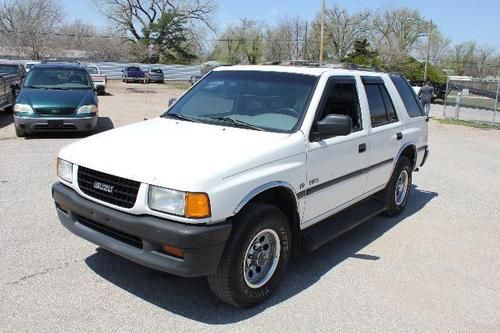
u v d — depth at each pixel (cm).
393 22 6519
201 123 438
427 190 784
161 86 4166
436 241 539
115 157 352
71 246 462
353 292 404
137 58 5828
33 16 5141
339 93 464
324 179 430
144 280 402
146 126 433
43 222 522
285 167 378
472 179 884
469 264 477
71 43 6341
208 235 316
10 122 1314
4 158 833
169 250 322
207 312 359
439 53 7556
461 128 1852
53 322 334
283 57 6869
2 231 491
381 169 545
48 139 1042
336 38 6594
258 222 351
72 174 374
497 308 391
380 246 515
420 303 391
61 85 1134
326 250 496
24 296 365
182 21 6100
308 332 340
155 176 322
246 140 381
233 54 6681
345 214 505
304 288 407
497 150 1302
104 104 2152
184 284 399
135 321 342
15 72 1723
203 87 498
